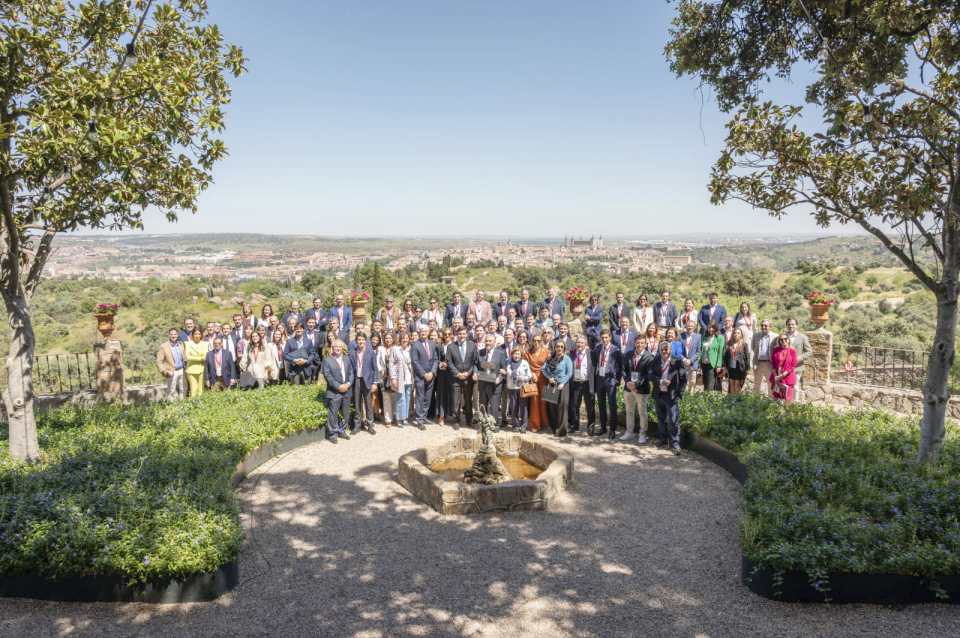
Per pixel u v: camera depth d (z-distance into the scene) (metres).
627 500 7.73
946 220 6.41
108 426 9.25
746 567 5.50
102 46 7.87
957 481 6.29
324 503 7.71
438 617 5.10
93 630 4.95
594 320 13.72
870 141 6.81
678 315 13.49
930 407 7.04
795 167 7.39
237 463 8.28
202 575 5.37
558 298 14.31
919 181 6.73
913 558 4.98
